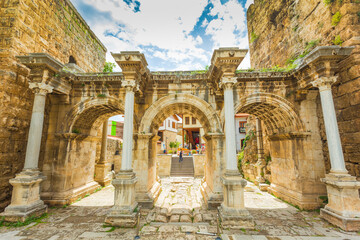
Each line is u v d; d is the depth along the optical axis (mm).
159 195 9062
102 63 14641
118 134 29250
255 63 13898
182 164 18422
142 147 7734
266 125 10008
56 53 9070
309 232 4996
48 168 7852
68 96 8039
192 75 7930
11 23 6762
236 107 7594
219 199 7047
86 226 5438
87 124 9484
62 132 7953
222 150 7477
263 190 10094
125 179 5789
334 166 5586
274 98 7656
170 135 34656
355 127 6188
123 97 7977
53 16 8875
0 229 5152
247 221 5195
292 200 7504
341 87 6703
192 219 6254
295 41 9516
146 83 7883
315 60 5938
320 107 7547
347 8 6523
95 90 8125
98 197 9008
